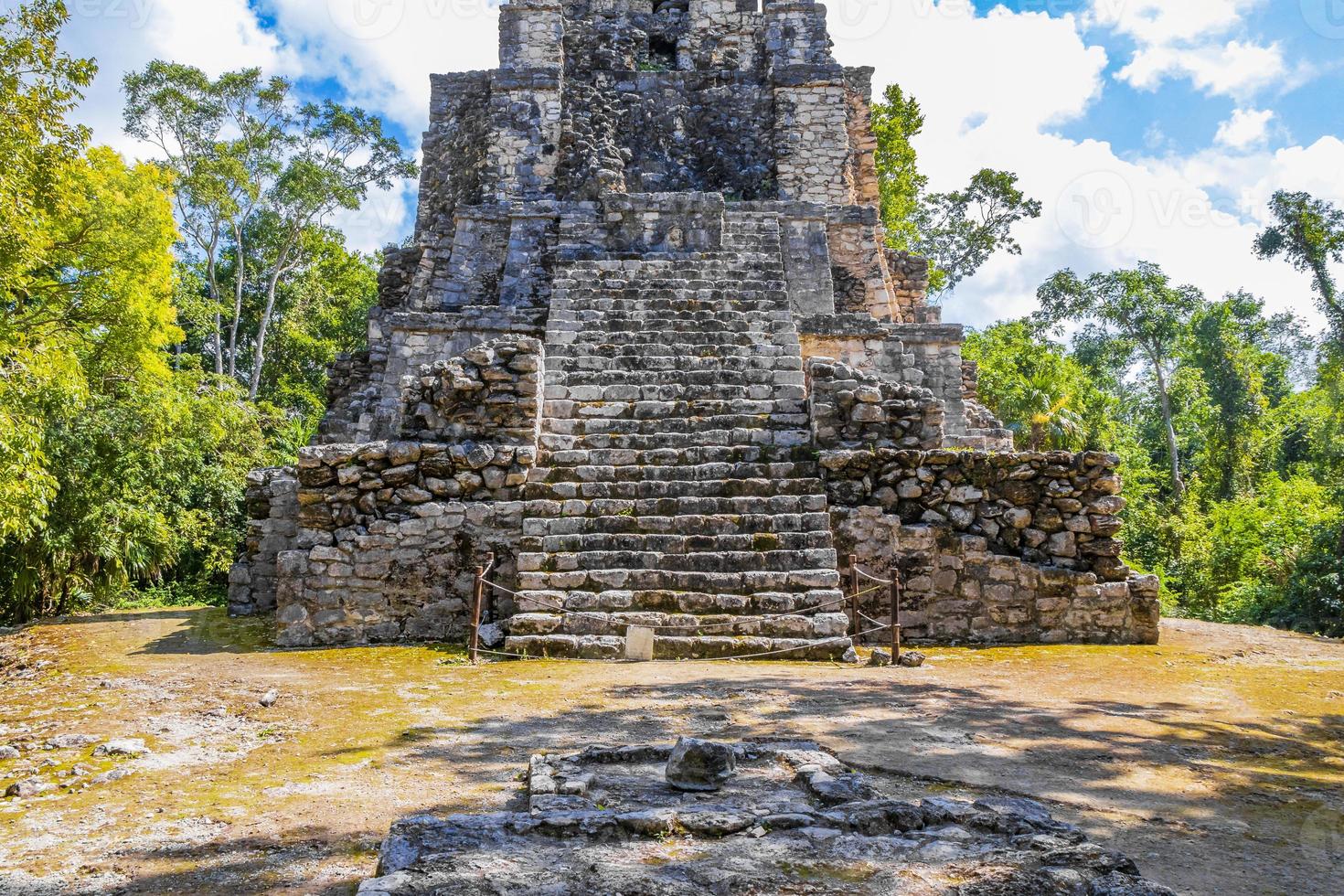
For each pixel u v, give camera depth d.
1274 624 15.39
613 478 9.16
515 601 7.95
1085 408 32.38
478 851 2.86
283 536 10.63
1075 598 8.51
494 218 15.30
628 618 7.68
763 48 18.00
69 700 5.86
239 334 35.19
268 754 4.42
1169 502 33.91
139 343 17.20
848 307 15.13
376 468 8.67
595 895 2.53
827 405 9.38
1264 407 36.97
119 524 16.08
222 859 3.09
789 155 16.77
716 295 12.69
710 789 3.56
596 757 3.99
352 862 3.06
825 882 2.65
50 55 10.92
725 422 9.98
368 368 15.05
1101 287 39.16
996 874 2.66
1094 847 2.89
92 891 2.83
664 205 14.36
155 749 4.55
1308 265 23.94
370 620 8.38
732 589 7.96
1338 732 4.87
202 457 18.89
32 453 11.76
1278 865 3.03
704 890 2.59
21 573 15.13
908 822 3.17
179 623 10.05
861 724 4.93
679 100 17.48
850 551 8.62
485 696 5.79
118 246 16.41
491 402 9.22
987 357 32.84
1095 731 4.84
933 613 8.53
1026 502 8.77
